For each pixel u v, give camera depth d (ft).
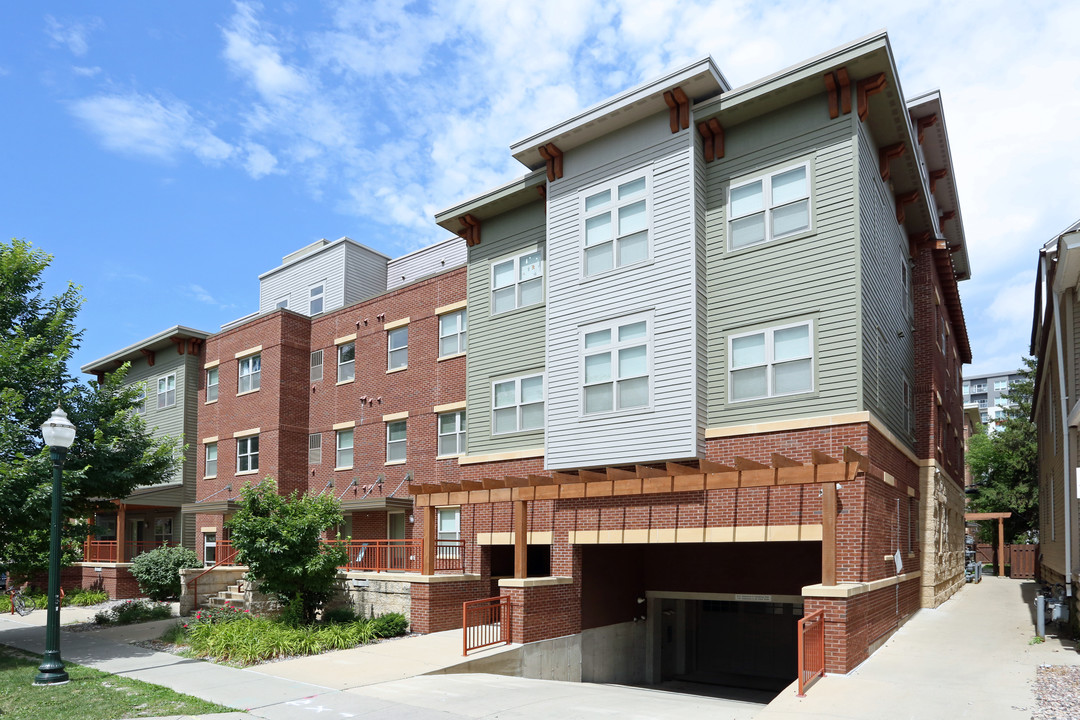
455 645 52.60
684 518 53.78
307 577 57.72
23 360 55.98
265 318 96.53
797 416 49.90
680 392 53.36
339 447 91.09
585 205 61.05
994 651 46.42
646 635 69.46
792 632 77.71
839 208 50.03
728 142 55.72
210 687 40.42
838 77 50.01
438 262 105.50
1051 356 69.31
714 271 54.95
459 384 78.38
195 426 107.96
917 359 73.51
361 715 34.35
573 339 59.93
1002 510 154.30
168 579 83.61
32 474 50.37
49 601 42.98
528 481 56.13
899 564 55.21
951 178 81.00
